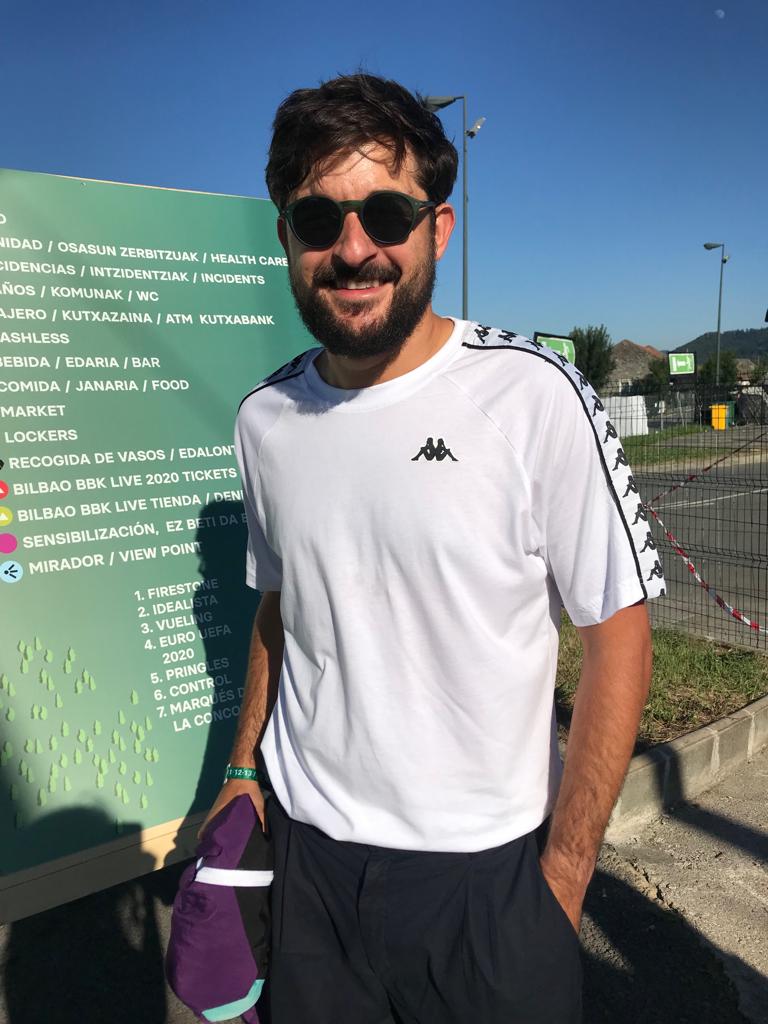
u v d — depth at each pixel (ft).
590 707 3.96
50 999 7.45
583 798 3.90
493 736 3.98
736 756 11.68
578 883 3.89
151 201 7.55
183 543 7.66
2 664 6.74
